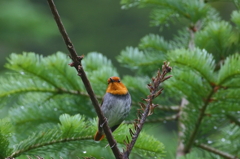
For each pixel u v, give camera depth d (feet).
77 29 100.89
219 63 27.48
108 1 104.63
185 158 22.84
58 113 26.48
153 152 18.69
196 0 28.30
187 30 32.55
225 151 26.84
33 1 95.20
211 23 26.73
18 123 25.81
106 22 102.22
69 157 24.06
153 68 29.58
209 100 22.43
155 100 28.02
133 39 101.86
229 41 27.04
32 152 17.84
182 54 21.29
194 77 22.21
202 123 25.41
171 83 22.90
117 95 24.93
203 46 27.50
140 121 16.43
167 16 29.35
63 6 104.12
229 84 21.26
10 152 16.57
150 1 28.53
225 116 24.71
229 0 28.96
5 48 73.20
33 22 69.56
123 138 19.15
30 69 24.77
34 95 27.02
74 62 15.61
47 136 17.87
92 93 16.34
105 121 16.74
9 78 25.64
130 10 104.06
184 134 24.75
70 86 26.45
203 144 26.78
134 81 27.86
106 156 24.77
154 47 29.84
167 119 27.84
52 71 25.64
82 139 18.71
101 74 27.12
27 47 81.05
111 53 100.48
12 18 68.39
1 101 25.48
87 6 102.32
